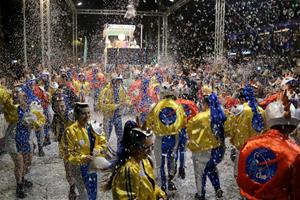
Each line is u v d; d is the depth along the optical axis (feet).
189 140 17.87
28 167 21.35
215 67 46.93
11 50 58.54
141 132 9.49
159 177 20.13
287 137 8.43
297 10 44.11
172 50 83.41
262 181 7.94
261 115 17.04
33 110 20.90
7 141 18.89
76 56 83.87
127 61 60.08
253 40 53.88
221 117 17.34
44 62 51.88
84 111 14.12
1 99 18.43
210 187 20.57
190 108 20.36
